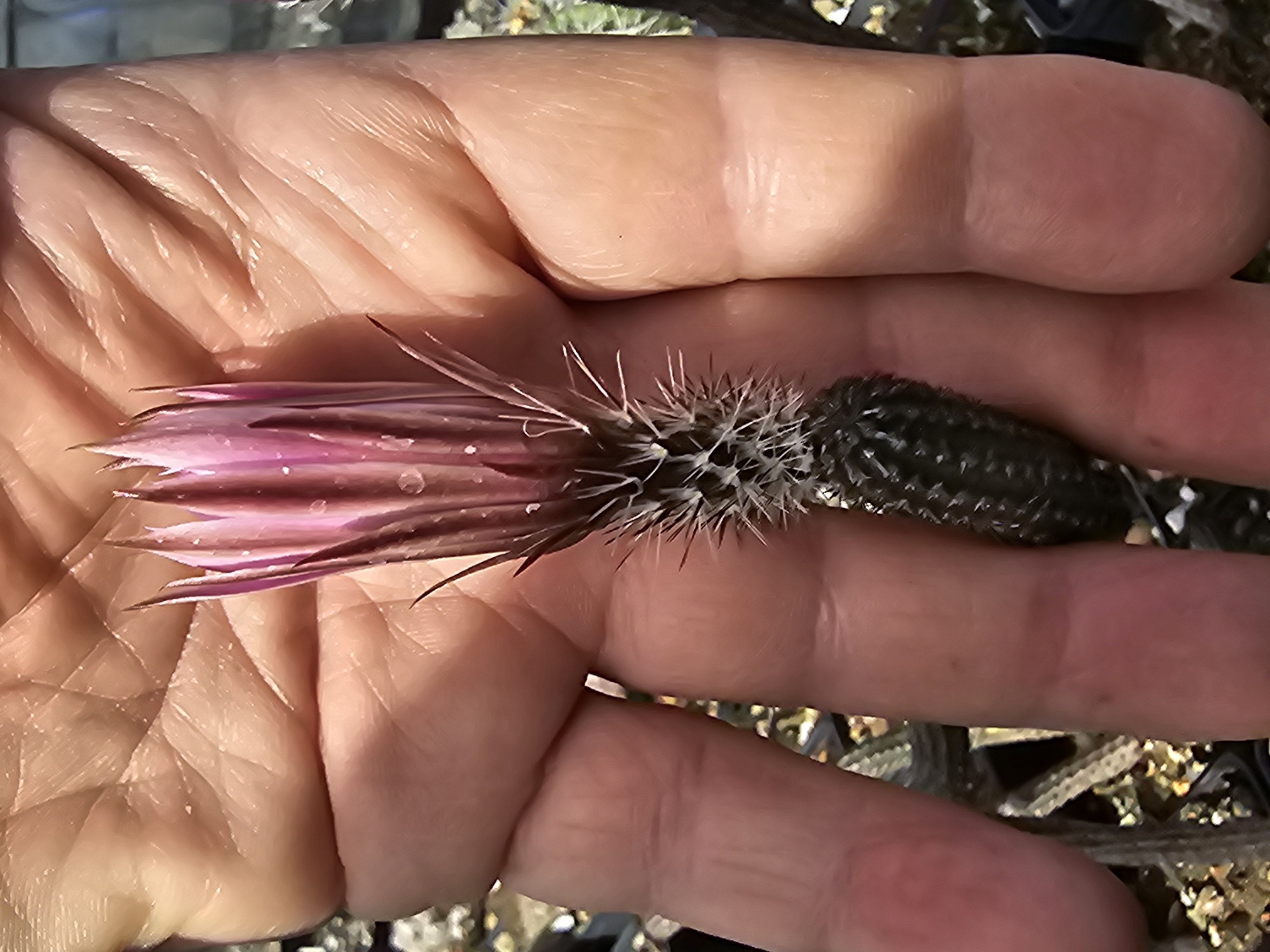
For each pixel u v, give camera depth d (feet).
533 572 0.34
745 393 0.34
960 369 0.37
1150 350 0.36
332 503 0.29
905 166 0.34
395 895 0.35
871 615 0.35
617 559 0.35
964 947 0.31
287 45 0.54
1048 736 0.47
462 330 0.35
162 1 0.54
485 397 0.31
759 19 0.44
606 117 0.34
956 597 0.35
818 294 0.37
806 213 0.34
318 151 0.33
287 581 0.29
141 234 0.32
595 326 0.38
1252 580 0.34
